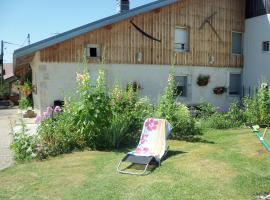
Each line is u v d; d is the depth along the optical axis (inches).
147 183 266.8
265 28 759.7
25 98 840.9
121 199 237.3
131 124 422.6
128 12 667.4
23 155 352.2
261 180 264.8
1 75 1831.9
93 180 279.7
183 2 738.8
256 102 556.7
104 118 391.9
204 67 768.9
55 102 623.8
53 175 296.2
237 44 821.2
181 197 235.6
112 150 385.7
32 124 621.3
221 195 237.3
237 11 807.1
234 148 372.2
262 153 344.2
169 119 446.9
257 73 780.6
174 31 732.7
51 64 620.7
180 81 751.7
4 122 707.4
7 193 257.9
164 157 342.0
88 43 645.9
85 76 393.1
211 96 780.6
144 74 700.0
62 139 377.1
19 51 595.5
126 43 681.0
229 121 538.0
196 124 488.1
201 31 763.4
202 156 337.1
